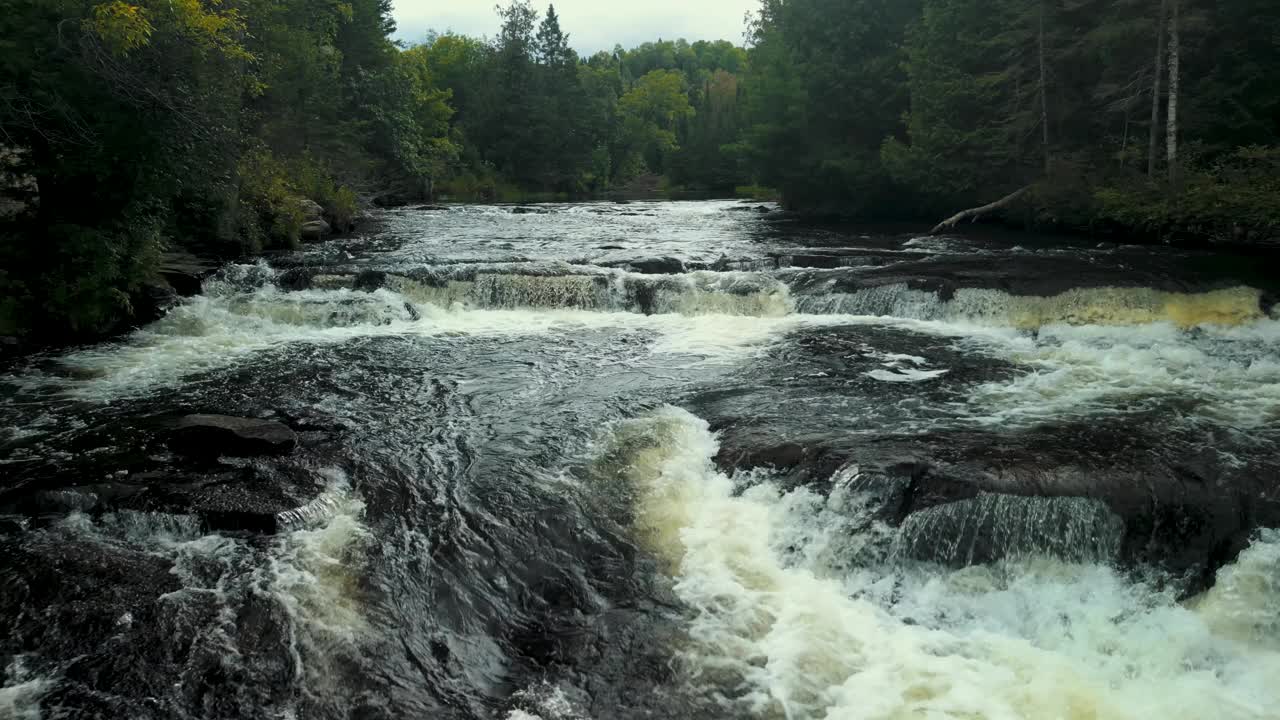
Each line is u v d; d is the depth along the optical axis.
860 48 36.47
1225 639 6.61
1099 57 26.69
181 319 15.29
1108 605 7.04
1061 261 18.08
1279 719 5.70
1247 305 15.17
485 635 6.57
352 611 6.63
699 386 11.73
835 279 16.69
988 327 15.28
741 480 8.65
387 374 12.47
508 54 71.31
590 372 12.53
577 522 7.96
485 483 8.66
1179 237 21.72
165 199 16.09
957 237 25.81
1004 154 28.94
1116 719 5.67
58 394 11.42
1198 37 23.42
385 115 50.44
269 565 7.12
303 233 25.17
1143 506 7.47
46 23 13.61
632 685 6.00
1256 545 7.11
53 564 7.03
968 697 5.87
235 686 5.80
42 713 5.48
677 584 7.15
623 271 17.64
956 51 30.59
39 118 14.12
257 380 12.14
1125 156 24.16
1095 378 11.77
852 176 35.34
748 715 5.70
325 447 9.51
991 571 7.40
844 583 7.48
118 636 6.20
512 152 71.44
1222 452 8.55
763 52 39.78
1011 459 8.25
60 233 14.43
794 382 11.83
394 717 5.64
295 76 35.38
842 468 8.20
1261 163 20.61
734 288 16.78
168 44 15.05
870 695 5.88
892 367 12.55
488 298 17.11
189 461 9.03
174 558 7.19
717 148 77.88
